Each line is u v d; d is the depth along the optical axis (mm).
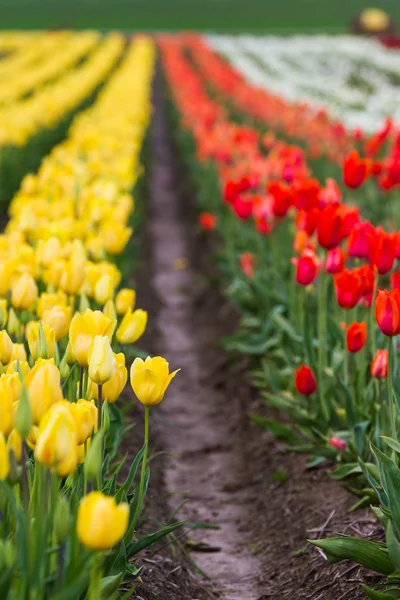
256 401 9383
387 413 6156
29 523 3529
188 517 7273
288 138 21766
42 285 7180
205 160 17578
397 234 5938
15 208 9273
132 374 4203
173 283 15047
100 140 16656
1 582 3299
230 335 11703
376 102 28375
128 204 9742
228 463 8414
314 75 44562
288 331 8609
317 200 7543
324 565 5922
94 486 3750
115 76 45125
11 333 5625
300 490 7258
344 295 6086
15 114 23062
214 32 81188
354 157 7863
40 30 86500
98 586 3523
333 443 6578
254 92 28188
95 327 4355
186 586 5922
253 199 9898
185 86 33031
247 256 10789
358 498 6602
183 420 9547
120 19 92000
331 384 7219
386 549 4973
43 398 3549
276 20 89312
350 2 97438
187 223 19688
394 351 6039
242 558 6652
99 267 6277
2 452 3447
